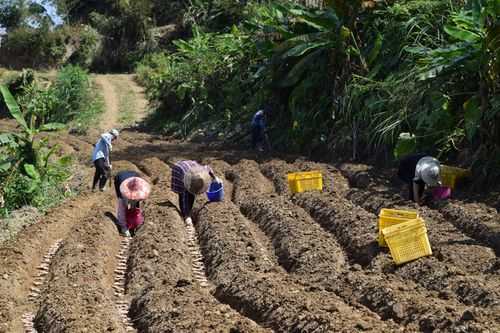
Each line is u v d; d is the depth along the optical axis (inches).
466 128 453.7
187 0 1704.0
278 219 393.4
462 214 386.0
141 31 1749.5
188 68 946.7
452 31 461.7
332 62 651.5
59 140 942.4
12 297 307.7
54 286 301.6
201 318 247.0
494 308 245.6
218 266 335.3
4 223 450.9
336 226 384.2
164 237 373.7
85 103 1152.2
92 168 700.7
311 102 680.4
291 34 693.3
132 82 1454.2
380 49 627.2
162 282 306.5
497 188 438.6
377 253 329.4
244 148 756.6
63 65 1817.2
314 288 275.0
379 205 427.5
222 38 936.9
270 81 735.1
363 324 224.1
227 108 852.0
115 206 472.1
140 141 880.3
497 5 441.1
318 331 227.6
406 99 536.4
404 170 413.7
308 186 479.8
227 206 434.6
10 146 543.2
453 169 456.1
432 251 324.2
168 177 569.3
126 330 262.8
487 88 457.4
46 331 266.5
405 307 247.3
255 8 951.6
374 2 626.8
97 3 2055.9
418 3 611.5
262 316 259.6
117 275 341.4
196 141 839.7
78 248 352.8
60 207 475.5
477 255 313.6
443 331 221.9
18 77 1298.0
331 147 622.2
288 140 700.0
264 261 334.6
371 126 579.5
